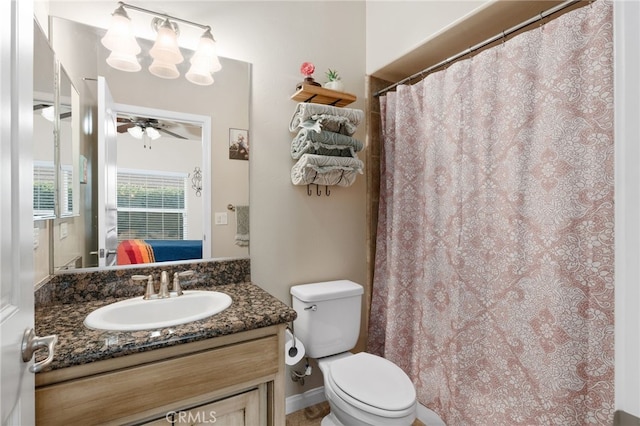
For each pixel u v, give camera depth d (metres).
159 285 1.37
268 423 1.10
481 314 1.39
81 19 1.23
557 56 1.13
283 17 1.69
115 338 0.87
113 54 1.23
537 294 1.20
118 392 0.84
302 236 1.77
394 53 1.79
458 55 1.51
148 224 1.37
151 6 1.35
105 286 1.26
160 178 1.40
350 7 1.95
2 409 0.52
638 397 0.46
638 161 0.46
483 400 1.37
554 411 1.13
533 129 1.22
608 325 1.03
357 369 1.40
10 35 0.56
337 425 1.40
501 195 1.32
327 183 1.69
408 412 1.16
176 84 1.42
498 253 1.33
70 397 0.78
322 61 1.83
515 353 1.26
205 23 1.47
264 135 1.64
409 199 1.77
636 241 0.46
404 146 1.76
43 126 0.96
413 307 1.78
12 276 0.57
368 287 2.00
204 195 1.49
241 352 1.02
